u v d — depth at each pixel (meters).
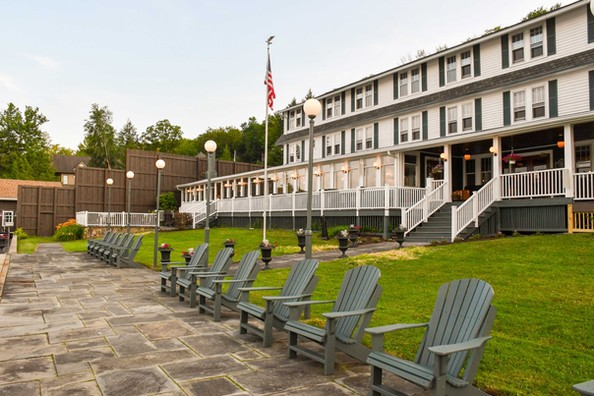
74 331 5.98
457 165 22.69
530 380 4.00
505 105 20.09
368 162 22.83
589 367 4.32
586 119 13.91
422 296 7.61
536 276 8.54
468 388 3.18
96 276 12.02
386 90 26.78
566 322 5.80
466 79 22.52
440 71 23.75
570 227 14.00
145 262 15.13
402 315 6.42
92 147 68.81
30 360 4.68
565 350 4.84
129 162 38.53
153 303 8.11
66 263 15.42
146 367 4.47
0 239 21.11
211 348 5.20
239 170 43.66
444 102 22.30
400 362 3.37
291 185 27.92
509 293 7.43
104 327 6.23
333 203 21.56
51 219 35.06
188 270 8.79
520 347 4.95
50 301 8.30
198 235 25.67
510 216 16.00
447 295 3.78
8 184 45.41
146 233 28.16
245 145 81.31
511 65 20.69
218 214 33.22
